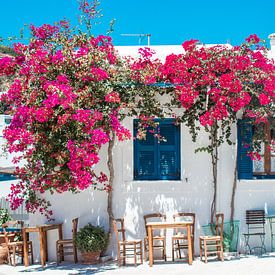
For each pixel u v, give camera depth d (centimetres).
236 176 1299
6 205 1723
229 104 1188
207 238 1204
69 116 1131
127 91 1239
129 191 1298
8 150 1224
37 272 1178
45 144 1162
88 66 1191
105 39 1248
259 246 1303
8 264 1297
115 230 1222
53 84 1145
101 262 1261
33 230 1243
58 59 1192
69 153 1148
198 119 1254
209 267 1152
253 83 1220
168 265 1195
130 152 1302
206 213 1294
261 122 1261
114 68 1244
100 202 1302
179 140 1310
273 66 1230
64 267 1226
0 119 2195
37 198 1306
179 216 1281
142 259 1236
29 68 1196
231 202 1294
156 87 1249
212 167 1299
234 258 1241
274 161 1322
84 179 1138
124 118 1297
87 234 1247
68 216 1309
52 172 1195
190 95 1194
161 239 1242
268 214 1305
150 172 1312
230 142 1266
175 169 1309
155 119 1309
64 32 1255
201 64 1212
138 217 1294
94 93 1184
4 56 1278
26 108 1159
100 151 1305
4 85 1280
